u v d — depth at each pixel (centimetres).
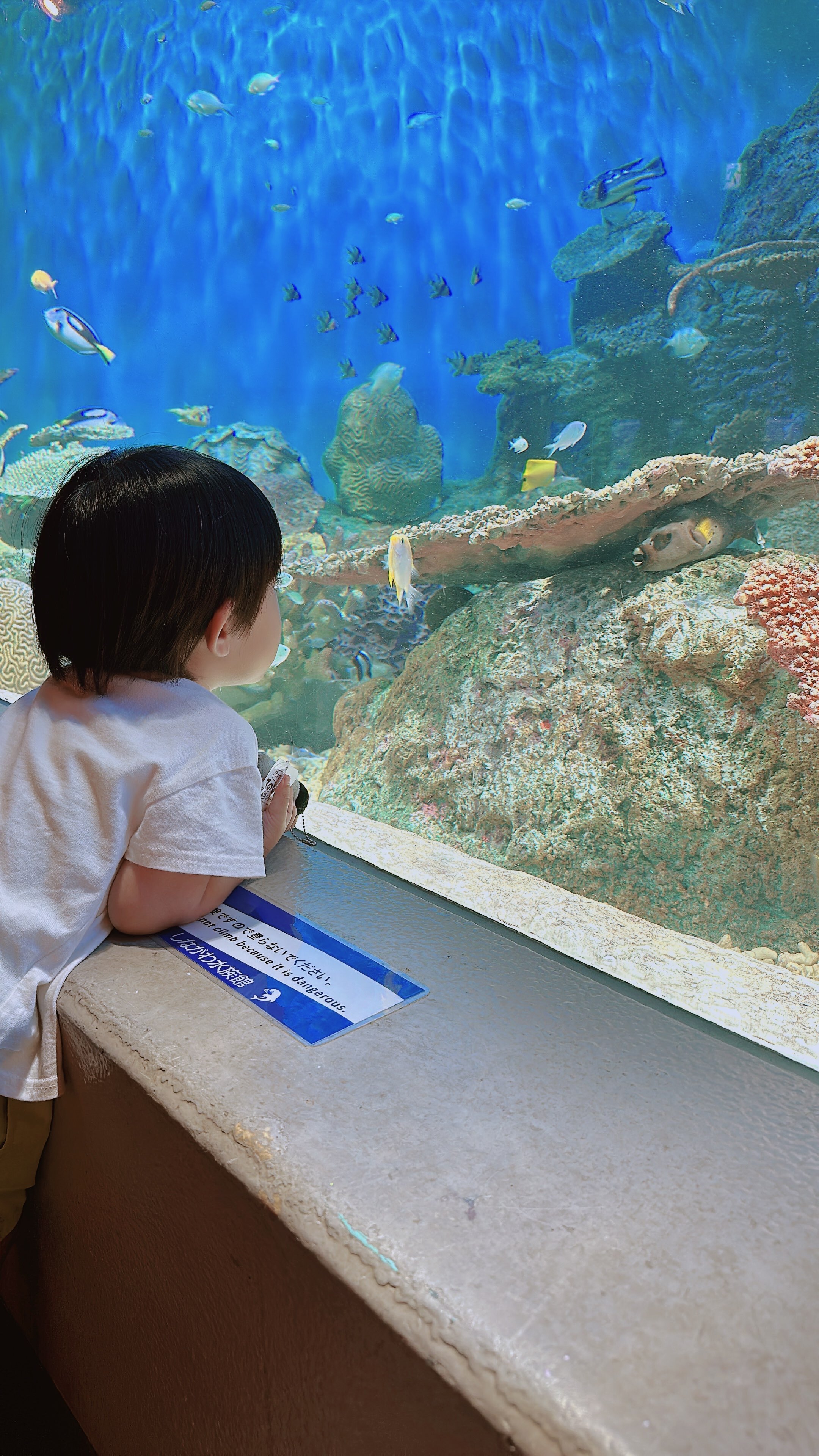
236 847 98
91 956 95
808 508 454
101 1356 92
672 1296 51
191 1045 77
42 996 90
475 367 904
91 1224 88
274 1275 61
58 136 1353
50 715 103
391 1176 61
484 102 1165
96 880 94
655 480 375
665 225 847
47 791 96
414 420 950
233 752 102
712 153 967
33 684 452
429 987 89
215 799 98
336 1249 55
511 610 441
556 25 1036
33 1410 112
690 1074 75
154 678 105
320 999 86
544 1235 56
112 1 1245
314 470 1266
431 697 459
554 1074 74
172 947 97
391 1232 55
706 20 908
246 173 1362
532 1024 82
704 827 331
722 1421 42
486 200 1232
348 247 1175
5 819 96
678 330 732
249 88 1002
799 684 280
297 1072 74
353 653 689
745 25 890
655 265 853
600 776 364
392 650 685
